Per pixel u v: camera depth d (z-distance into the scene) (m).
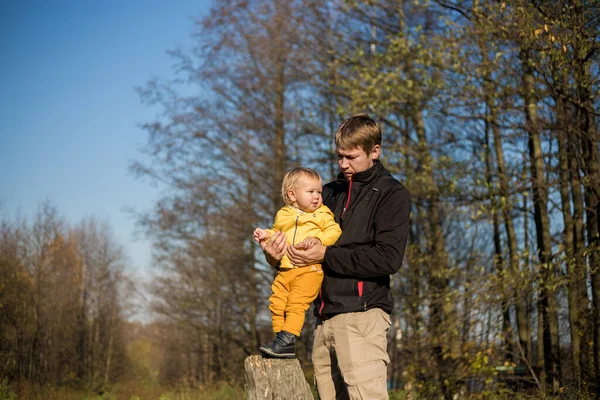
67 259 26.27
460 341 9.41
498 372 9.17
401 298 11.48
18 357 17.66
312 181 3.32
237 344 21.91
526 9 8.06
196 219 18.92
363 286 3.09
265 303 19.66
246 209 18.47
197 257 20.39
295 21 15.56
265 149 18.14
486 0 8.67
